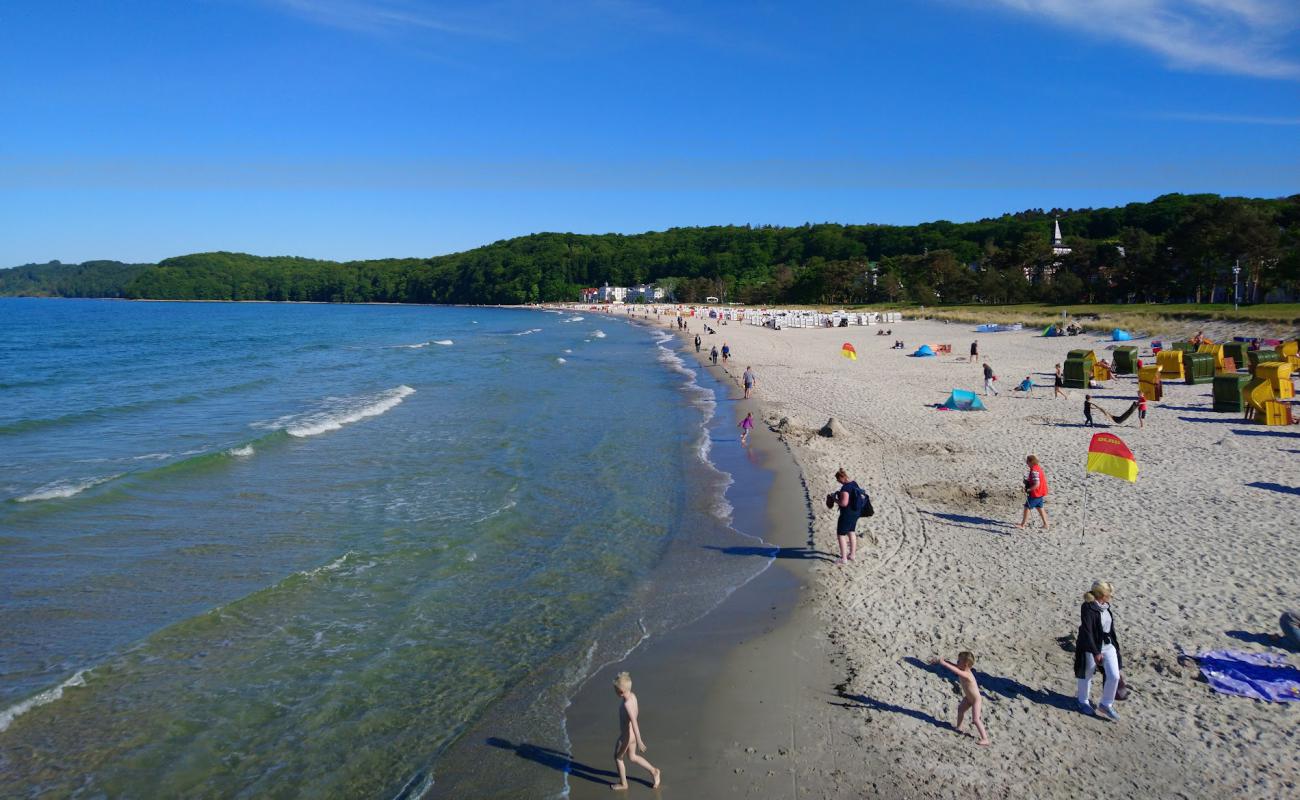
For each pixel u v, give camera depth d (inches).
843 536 521.7
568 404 1269.7
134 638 427.5
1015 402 1114.7
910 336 2576.3
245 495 705.0
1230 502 602.9
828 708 354.0
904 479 721.0
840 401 1200.2
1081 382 1208.8
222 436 974.4
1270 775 291.7
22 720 350.6
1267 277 2454.5
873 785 299.4
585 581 514.3
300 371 1824.6
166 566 532.7
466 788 309.3
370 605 474.6
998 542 543.2
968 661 322.0
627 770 317.4
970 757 312.3
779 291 5546.3
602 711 362.0
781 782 304.2
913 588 474.9
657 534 605.9
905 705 350.9
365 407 1204.5
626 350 2517.2
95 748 333.1
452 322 4849.9
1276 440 803.4
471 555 556.7
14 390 1430.9
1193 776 294.2
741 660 402.3
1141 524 563.5
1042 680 364.5
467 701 371.9
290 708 364.8
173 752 331.6
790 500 681.0
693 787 303.6
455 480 763.4
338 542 581.9
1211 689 347.6
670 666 400.2
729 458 853.8
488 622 454.6
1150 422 925.8
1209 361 1186.6
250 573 522.0
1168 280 2783.0
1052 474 713.0
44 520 622.2
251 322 4520.2
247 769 321.7
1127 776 296.5
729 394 1363.2
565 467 820.6
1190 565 482.9
